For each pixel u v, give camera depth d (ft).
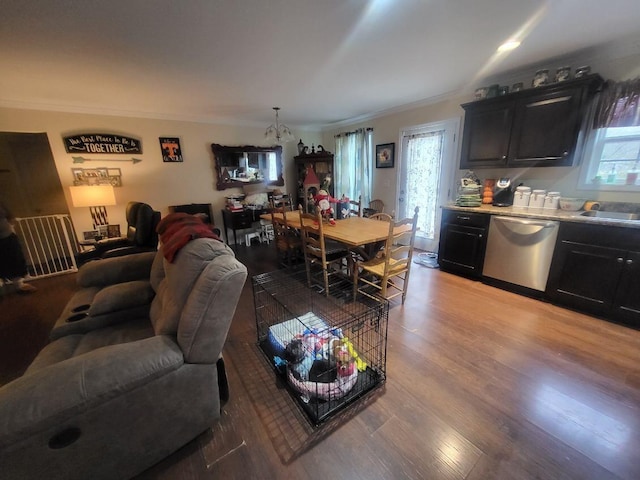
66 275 11.83
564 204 8.47
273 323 7.39
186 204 15.14
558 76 7.85
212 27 5.82
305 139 19.04
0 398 2.75
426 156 13.08
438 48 7.09
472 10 5.38
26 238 11.80
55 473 2.92
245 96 11.18
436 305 8.33
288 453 4.02
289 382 5.10
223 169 16.01
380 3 5.09
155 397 3.46
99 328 5.26
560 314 7.64
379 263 8.69
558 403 4.78
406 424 4.45
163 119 13.97
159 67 7.88
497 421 4.47
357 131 16.38
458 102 11.32
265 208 16.58
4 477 2.66
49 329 7.67
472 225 9.77
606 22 5.95
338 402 4.74
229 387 5.31
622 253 6.72
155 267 5.98
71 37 6.04
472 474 3.69
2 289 10.17
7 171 11.12
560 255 7.79
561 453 3.94
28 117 11.04
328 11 5.32
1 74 8.01
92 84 9.14
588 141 8.20
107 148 12.74
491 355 6.03
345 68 8.33
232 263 3.93
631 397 4.85
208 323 3.71
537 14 5.58
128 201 13.57
